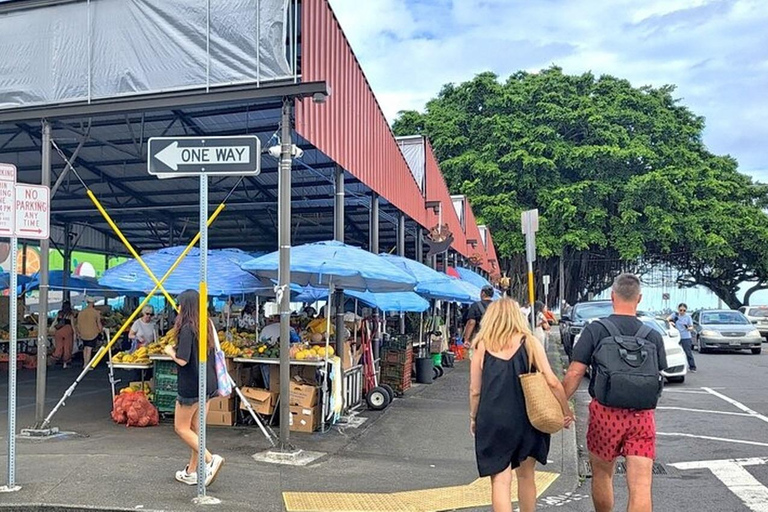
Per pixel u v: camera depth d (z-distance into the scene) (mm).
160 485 6559
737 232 47656
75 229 24812
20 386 14500
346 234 24078
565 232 45656
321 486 6930
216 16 9336
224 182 16875
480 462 5184
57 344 18328
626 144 47812
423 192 20438
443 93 53656
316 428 9766
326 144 10586
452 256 27234
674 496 7043
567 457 8719
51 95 10023
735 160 54000
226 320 13055
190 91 9406
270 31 9094
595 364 5184
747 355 24906
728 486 7422
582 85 51219
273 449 8203
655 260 53000
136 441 8711
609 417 5148
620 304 5352
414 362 16000
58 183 10172
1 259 19484
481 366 5277
